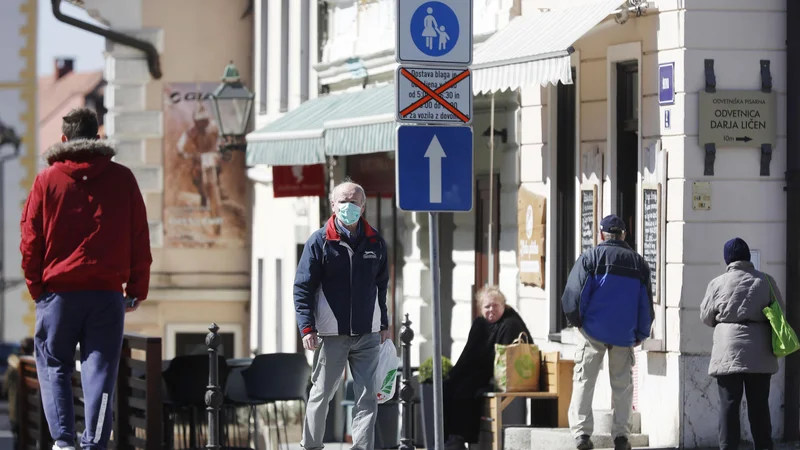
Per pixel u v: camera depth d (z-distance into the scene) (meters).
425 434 65.44
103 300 43.06
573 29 61.09
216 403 54.97
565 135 69.38
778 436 59.28
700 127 59.12
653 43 61.22
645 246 61.41
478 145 76.81
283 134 85.50
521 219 71.56
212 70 123.44
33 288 43.22
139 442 58.69
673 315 59.56
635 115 64.00
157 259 123.38
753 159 59.56
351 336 49.53
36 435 73.56
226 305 124.25
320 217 99.75
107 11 122.88
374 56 88.19
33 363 74.19
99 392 42.97
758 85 59.69
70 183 43.00
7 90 179.00
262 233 119.31
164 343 123.50
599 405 64.75
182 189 123.56
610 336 56.81
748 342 53.16
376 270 49.81
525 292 71.56
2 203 185.25
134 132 123.25
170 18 123.31
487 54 64.31
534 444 60.69
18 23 177.75
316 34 99.69
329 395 49.81
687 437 58.94
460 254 80.00
